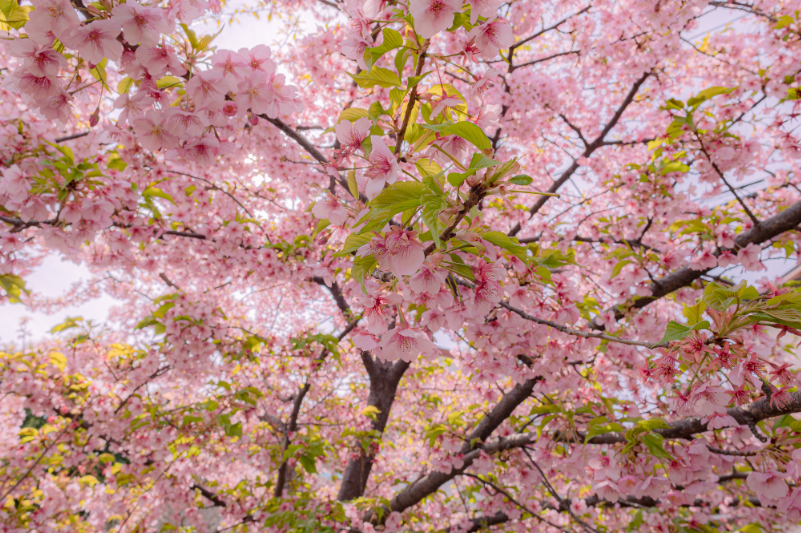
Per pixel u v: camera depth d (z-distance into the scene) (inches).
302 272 168.2
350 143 61.6
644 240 194.2
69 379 197.9
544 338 112.3
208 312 168.6
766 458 94.1
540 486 194.7
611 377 154.5
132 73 62.9
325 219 68.5
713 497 222.5
